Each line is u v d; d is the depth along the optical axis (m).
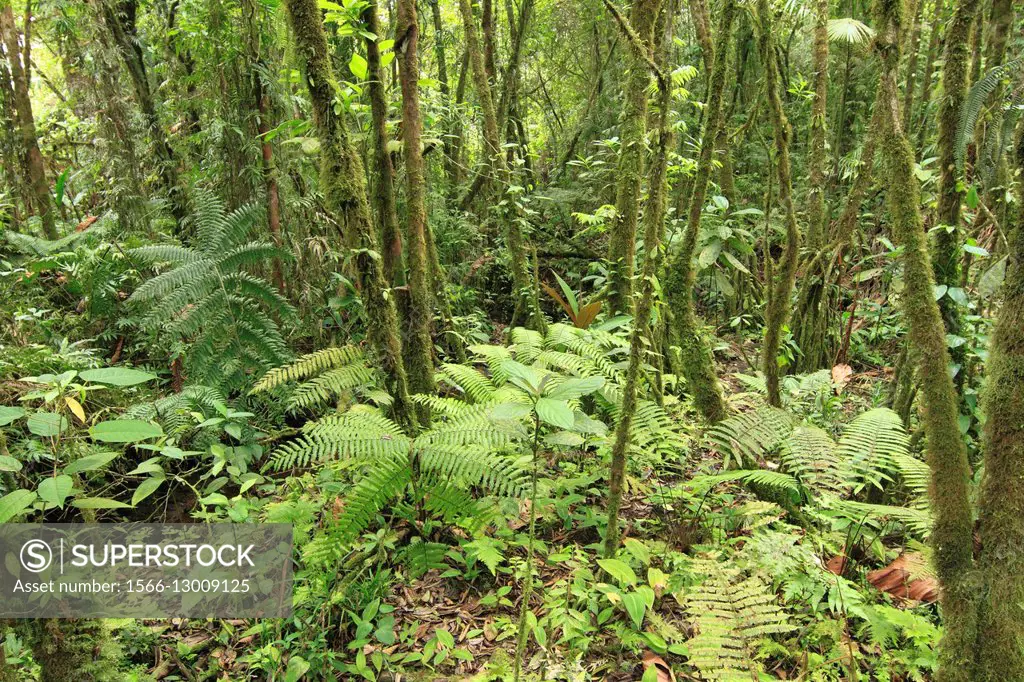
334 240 4.43
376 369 2.87
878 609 2.17
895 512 2.34
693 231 2.81
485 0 5.91
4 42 4.93
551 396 2.01
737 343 5.59
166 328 3.62
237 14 4.12
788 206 2.94
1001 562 1.52
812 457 2.72
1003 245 3.06
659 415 3.20
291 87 4.56
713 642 1.97
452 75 8.14
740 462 2.68
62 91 8.84
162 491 3.24
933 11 6.10
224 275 3.54
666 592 2.48
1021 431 1.47
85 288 4.03
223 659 2.27
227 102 4.28
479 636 2.39
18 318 3.64
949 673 1.65
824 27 4.02
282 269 4.33
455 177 7.00
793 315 4.75
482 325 5.47
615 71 7.40
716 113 2.64
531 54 8.30
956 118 2.69
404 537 2.88
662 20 3.98
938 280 2.84
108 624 2.10
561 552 2.66
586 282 6.45
